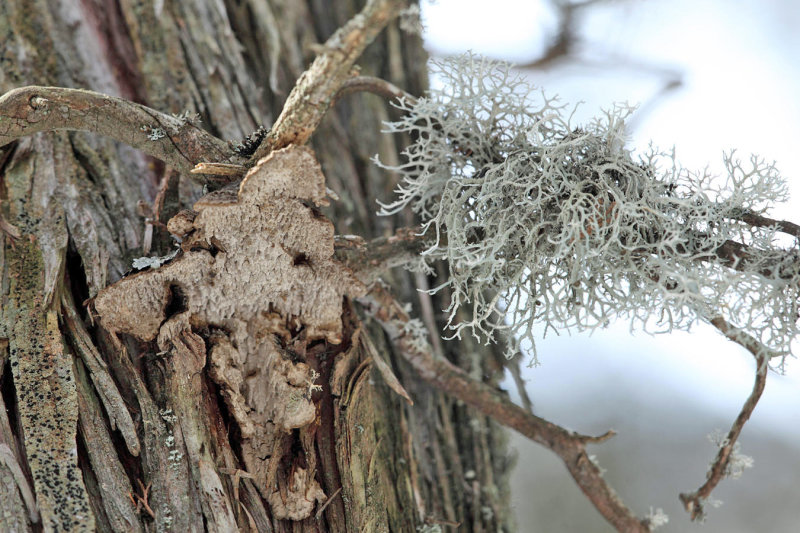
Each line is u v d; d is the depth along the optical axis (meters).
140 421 1.06
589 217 1.07
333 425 1.08
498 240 1.07
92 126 1.07
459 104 1.09
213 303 1.07
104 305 1.06
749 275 1.06
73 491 1.05
